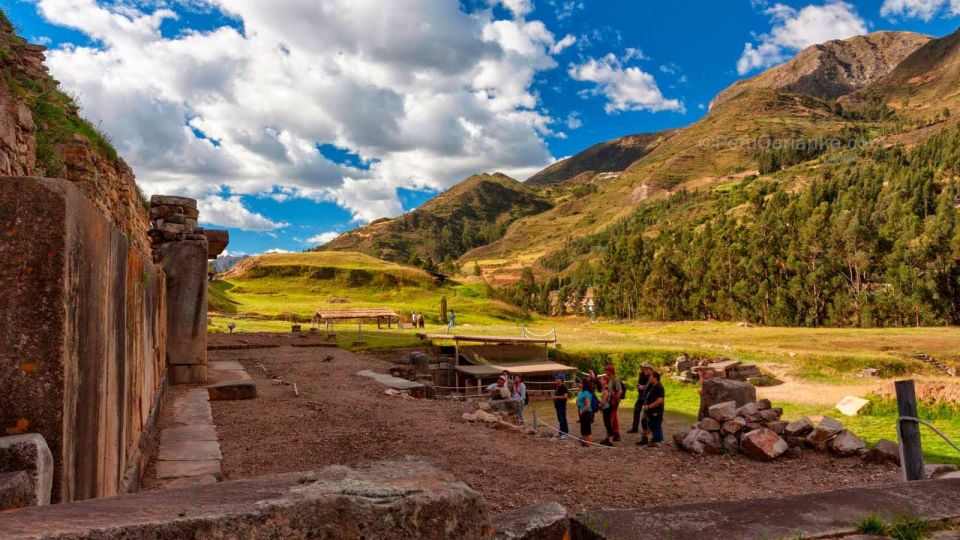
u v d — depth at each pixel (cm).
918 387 1739
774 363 2927
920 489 433
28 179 265
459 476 742
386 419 1112
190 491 218
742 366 2780
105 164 1169
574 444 986
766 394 2353
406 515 212
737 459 904
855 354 2994
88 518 177
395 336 3634
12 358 257
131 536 168
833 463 878
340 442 910
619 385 1352
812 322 6675
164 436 872
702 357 3050
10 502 212
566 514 373
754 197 9338
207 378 1491
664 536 343
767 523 363
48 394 259
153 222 1426
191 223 1455
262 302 6109
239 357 2270
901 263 6216
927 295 5875
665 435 1505
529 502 645
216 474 681
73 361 280
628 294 9188
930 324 5844
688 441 955
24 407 256
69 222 272
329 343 2884
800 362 2925
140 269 658
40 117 943
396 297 7131
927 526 368
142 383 687
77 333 289
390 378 1714
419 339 3466
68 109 1104
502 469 784
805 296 6800
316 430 991
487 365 2816
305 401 1284
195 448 798
